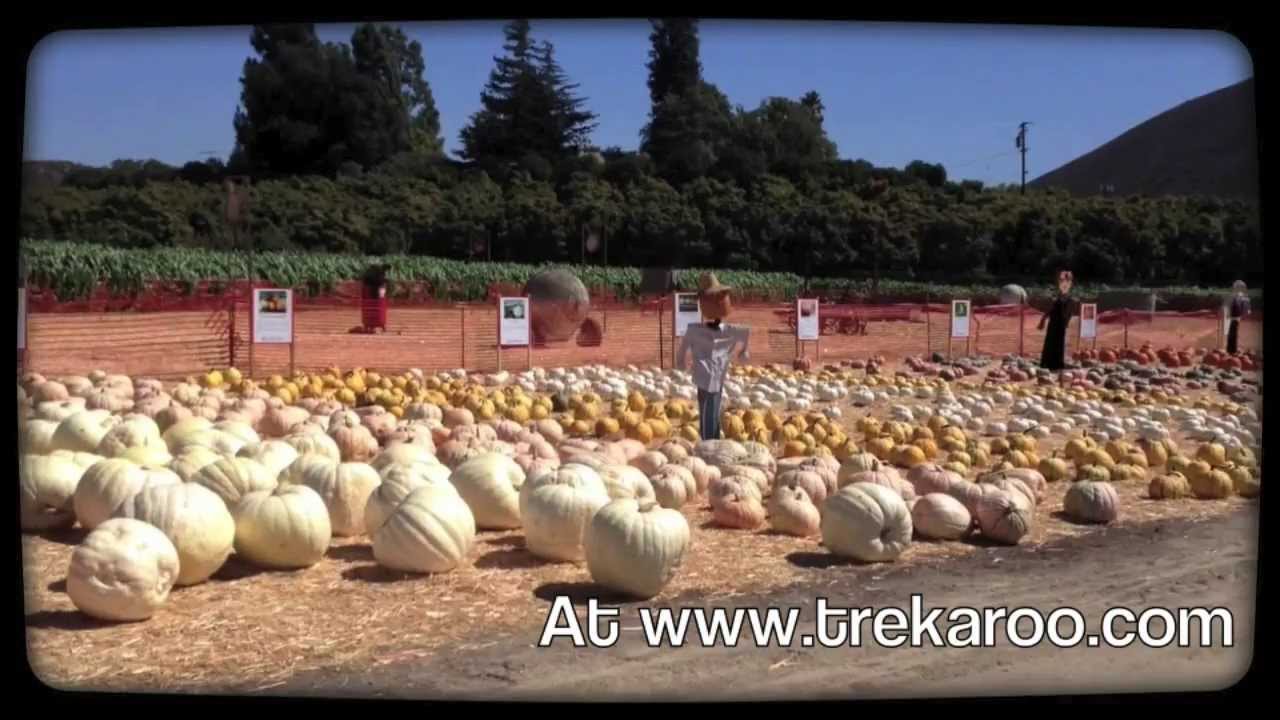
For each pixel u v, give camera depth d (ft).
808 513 24.23
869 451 33.76
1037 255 186.70
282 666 16.05
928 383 59.36
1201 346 95.09
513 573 20.58
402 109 227.40
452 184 204.64
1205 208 193.67
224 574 19.88
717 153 216.33
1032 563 22.81
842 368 70.54
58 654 16.10
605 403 47.88
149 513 18.65
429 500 20.44
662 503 25.75
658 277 150.41
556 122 217.15
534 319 75.97
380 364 62.39
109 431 25.73
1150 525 26.43
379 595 19.07
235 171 208.85
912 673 16.96
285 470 22.80
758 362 74.33
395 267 137.80
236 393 42.22
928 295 144.25
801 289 158.10
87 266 106.01
